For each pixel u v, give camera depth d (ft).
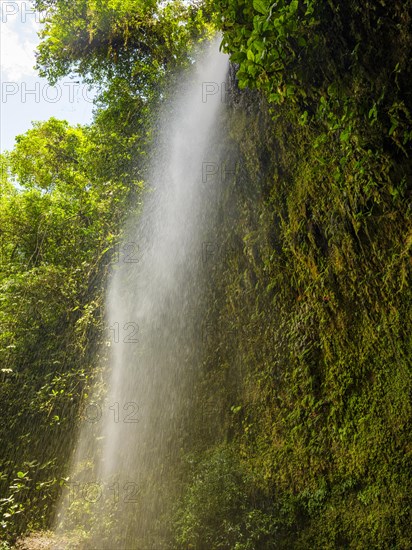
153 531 15.79
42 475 23.68
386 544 10.59
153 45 33.04
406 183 10.27
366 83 10.34
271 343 16.08
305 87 12.17
